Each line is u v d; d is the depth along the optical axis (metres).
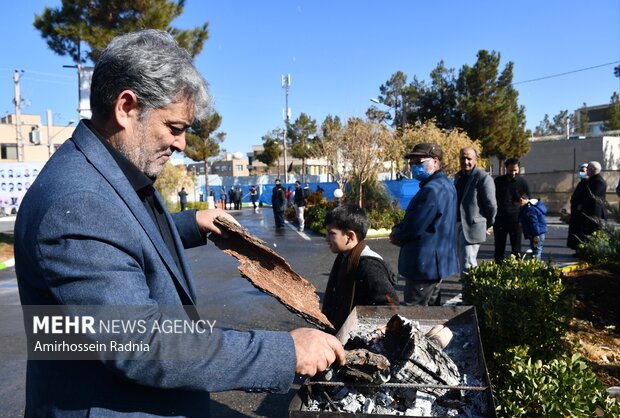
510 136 32.56
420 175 4.23
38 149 46.66
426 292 4.05
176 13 16.89
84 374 1.26
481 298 3.64
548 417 2.30
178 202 28.97
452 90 33.06
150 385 1.19
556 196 27.06
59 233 1.16
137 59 1.33
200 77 1.45
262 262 1.78
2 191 21.73
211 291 7.48
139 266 1.28
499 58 31.75
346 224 3.13
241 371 1.24
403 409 1.75
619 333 4.61
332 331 1.97
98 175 1.29
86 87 10.20
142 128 1.38
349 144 17.98
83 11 15.59
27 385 1.40
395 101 42.44
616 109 52.03
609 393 3.09
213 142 38.59
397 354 1.90
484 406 1.71
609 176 25.72
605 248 6.88
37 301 1.24
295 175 52.34
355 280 3.06
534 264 4.72
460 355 2.23
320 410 1.72
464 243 5.63
